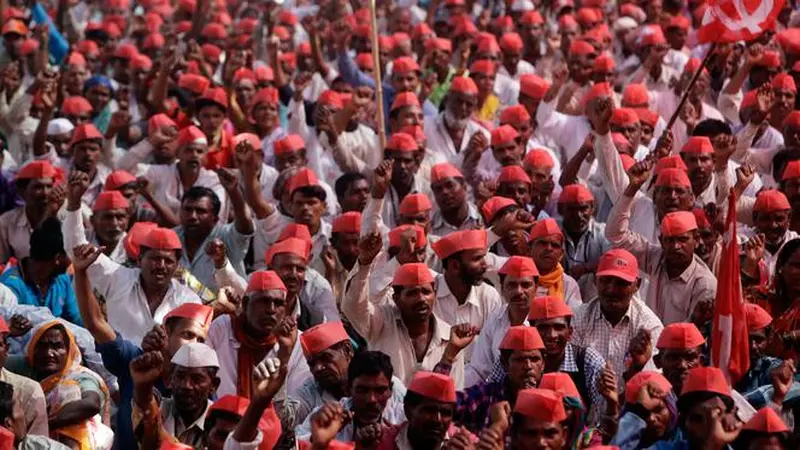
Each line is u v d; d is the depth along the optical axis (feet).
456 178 72.38
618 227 65.82
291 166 78.02
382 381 53.72
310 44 102.27
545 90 88.74
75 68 97.50
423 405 51.44
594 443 52.65
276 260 63.16
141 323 63.36
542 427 49.39
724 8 70.23
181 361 54.08
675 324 57.67
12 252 74.49
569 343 59.36
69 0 114.32
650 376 53.31
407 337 60.54
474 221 72.69
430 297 60.08
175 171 80.94
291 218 71.41
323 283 64.59
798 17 104.68
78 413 53.62
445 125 86.43
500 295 63.87
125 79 104.01
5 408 50.49
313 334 57.16
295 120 87.04
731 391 54.13
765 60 91.56
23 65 101.96
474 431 55.26
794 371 59.77
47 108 85.15
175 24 116.06
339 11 114.21
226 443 48.83
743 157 80.28
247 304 58.75
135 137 90.43
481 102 93.81
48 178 73.92
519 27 108.06
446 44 98.53
